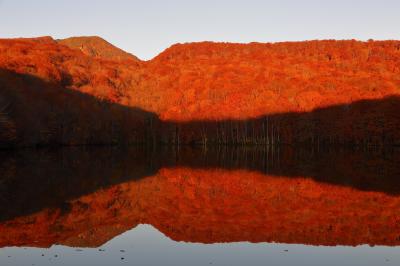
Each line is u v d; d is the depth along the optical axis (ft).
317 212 83.92
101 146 367.25
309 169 169.68
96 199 96.58
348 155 263.29
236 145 385.09
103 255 54.08
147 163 200.64
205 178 139.85
